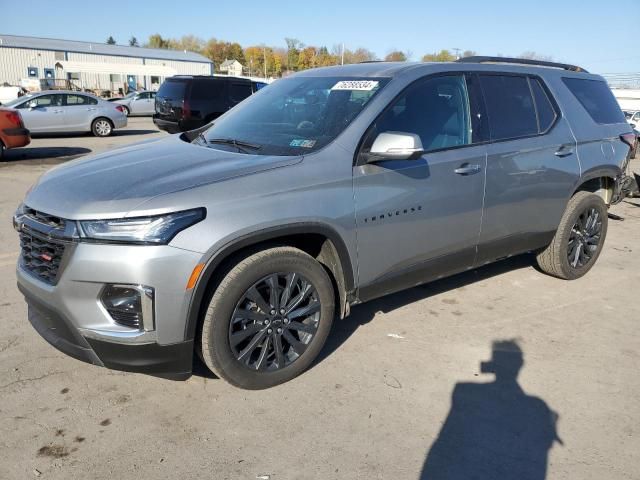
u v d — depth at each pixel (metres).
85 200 2.78
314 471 2.58
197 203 2.75
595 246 5.19
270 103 4.05
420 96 3.71
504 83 4.29
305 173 3.10
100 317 2.73
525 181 4.26
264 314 3.08
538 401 3.19
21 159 12.40
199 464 2.61
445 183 3.70
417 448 2.76
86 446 2.71
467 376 3.43
